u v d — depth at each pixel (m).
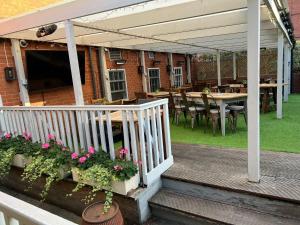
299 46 10.94
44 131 3.71
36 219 0.92
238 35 6.18
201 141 4.66
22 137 3.98
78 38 5.66
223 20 4.43
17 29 3.71
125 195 2.72
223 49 9.83
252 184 2.65
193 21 4.65
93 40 5.66
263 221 2.33
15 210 1.01
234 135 4.97
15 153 3.77
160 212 2.81
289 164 3.09
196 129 5.71
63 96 5.71
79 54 5.86
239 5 3.42
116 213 2.46
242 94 5.41
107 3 2.85
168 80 9.93
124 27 4.29
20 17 3.63
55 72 5.33
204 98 5.13
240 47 9.40
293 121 5.68
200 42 7.28
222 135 4.99
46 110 3.58
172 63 10.12
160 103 3.10
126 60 7.57
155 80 9.10
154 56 8.98
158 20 3.90
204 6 3.60
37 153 3.46
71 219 3.19
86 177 2.83
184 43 6.99
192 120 5.68
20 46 4.88
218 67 9.89
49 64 5.18
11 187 4.16
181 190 2.98
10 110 4.14
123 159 2.99
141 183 2.91
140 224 2.74
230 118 5.42
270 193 2.44
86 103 6.31
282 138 4.40
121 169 2.72
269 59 11.05
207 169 3.13
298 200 2.29
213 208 2.61
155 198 2.88
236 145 4.27
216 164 3.28
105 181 2.70
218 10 3.56
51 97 5.46
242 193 2.56
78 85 3.39
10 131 4.24
